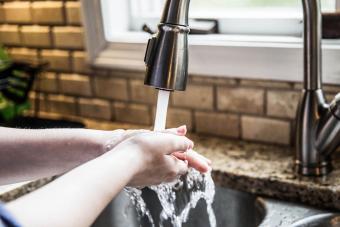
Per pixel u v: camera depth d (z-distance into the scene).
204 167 0.68
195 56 1.01
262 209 0.78
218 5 1.10
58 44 1.23
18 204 0.41
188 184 0.86
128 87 1.15
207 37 1.02
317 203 0.76
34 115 1.32
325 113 0.75
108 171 0.47
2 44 1.35
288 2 1.01
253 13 1.04
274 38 0.95
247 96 0.99
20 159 0.66
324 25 0.88
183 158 0.66
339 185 0.76
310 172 0.79
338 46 0.87
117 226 0.93
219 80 1.01
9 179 0.67
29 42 1.29
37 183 0.85
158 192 0.81
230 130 1.04
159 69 0.59
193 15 1.09
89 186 0.45
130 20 1.18
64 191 0.43
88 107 1.24
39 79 1.30
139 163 0.52
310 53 0.75
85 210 0.43
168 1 0.58
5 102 1.19
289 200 0.79
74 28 1.18
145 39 1.08
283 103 0.95
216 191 0.87
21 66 1.18
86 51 1.17
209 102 1.04
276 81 0.94
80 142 0.65
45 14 1.22
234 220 0.86
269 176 0.81
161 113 0.63
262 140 1.00
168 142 0.57
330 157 0.83
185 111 1.09
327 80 0.88
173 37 0.58
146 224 0.92
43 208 0.41
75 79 1.23
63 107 1.29
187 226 0.88
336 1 0.92
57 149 0.66
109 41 1.13
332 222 0.72
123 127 1.16
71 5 1.16
